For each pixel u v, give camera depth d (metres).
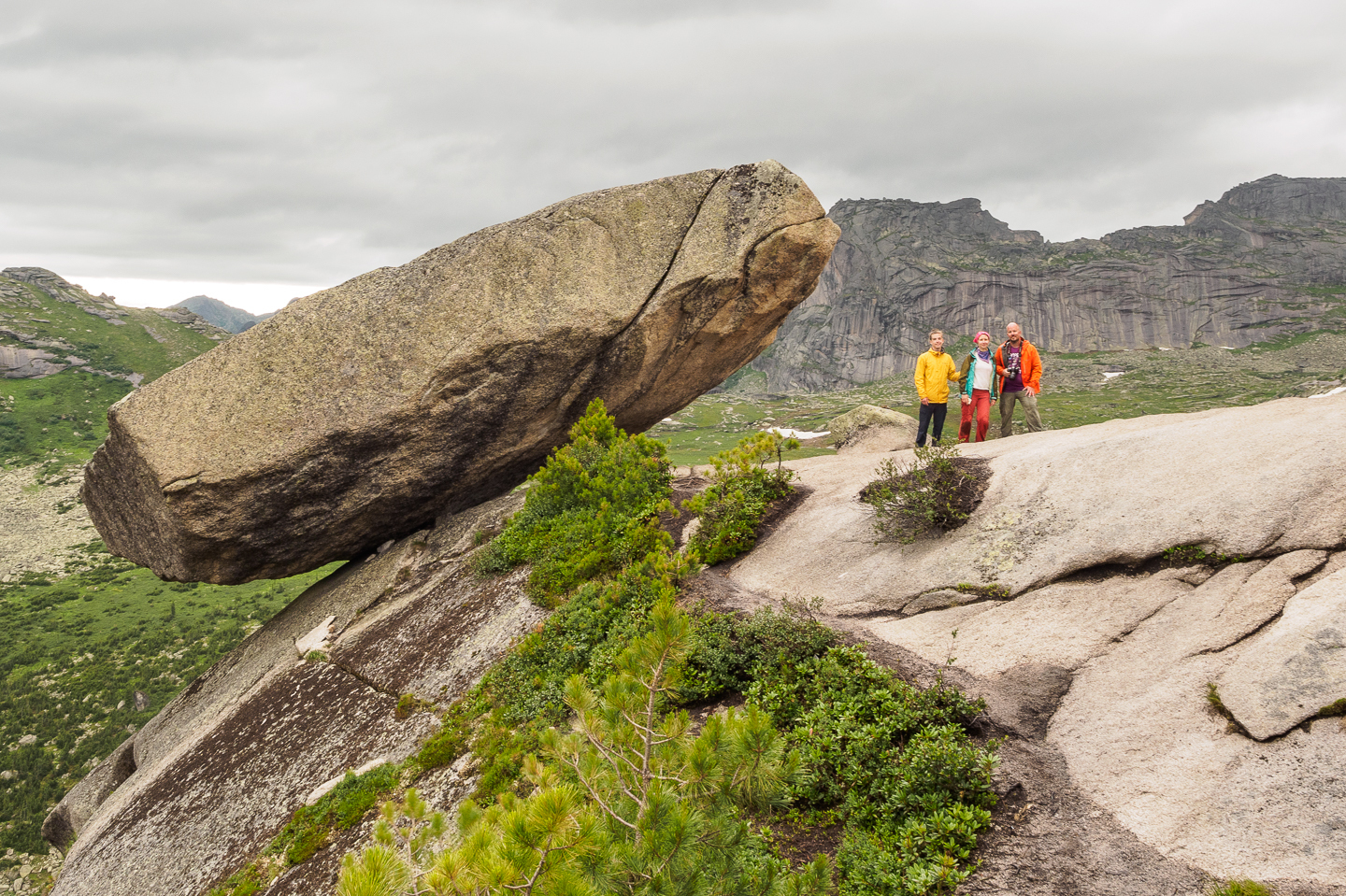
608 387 15.78
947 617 7.98
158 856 10.36
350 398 13.84
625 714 5.38
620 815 4.85
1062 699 6.27
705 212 14.80
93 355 183.25
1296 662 5.31
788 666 7.66
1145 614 6.77
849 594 9.19
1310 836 4.31
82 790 16.84
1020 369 14.25
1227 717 5.30
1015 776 5.56
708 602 9.45
